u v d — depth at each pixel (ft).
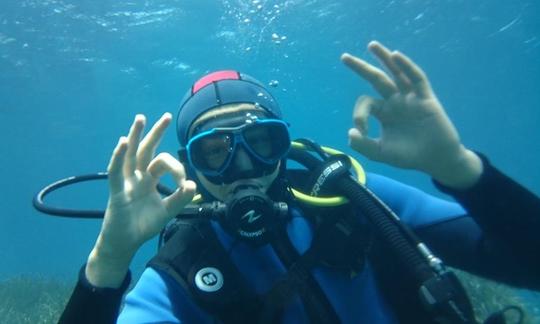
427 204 2.15
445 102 32.17
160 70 18.24
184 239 2.02
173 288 1.88
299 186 2.29
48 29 13.94
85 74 17.76
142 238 1.55
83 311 1.54
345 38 16.75
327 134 41.42
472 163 1.62
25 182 42.55
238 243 1.99
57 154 32.63
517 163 76.59
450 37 18.51
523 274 1.79
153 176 1.60
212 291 1.83
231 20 14.56
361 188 1.93
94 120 25.03
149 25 14.32
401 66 1.55
